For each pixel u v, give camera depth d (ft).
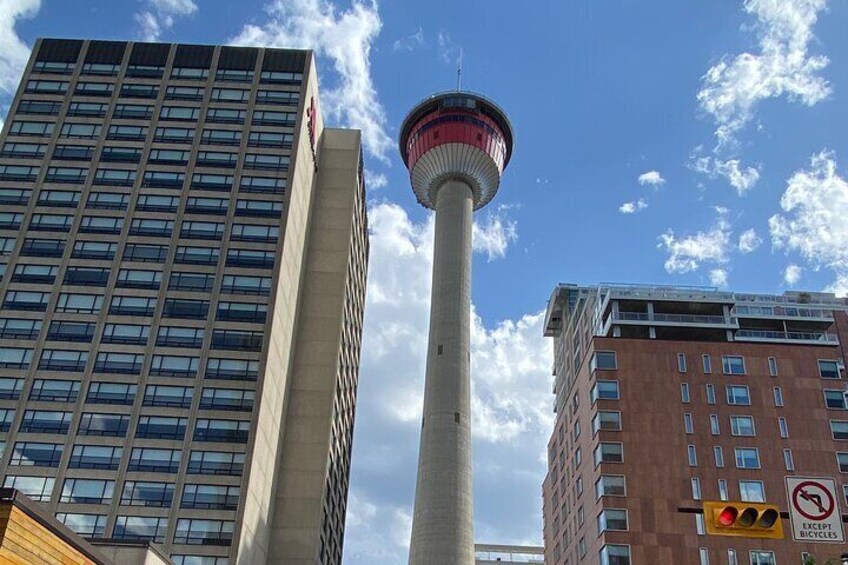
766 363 294.05
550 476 374.22
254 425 257.14
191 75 329.72
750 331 323.57
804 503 79.97
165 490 243.60
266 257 290.35
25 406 255.91
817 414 284.00
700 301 323.78
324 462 296.30
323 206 356.38
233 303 279.90
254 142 315.17
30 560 91.40
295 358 319.06
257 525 258.16
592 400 293.43
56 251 287.07
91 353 266.98
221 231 294.46
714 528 84.58
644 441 276.41
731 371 291.99
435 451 287.07
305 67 336.08
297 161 315.17
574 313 372.17
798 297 352.69
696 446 276.00
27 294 277.64
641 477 269.44
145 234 292.20
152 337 271.28
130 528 236.63
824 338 322.55
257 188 304.71
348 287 354.13
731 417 282.36
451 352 309.01
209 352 269.64
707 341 312.91
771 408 284.61
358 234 389.60
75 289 279.28
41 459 246.88
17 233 289.74
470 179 361.10
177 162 308.40
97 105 320.50
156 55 333.62
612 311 320.91
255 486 254.47
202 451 251.19
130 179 303.68
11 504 87.51
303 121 325.01
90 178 303.07
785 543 255.09
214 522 239.09
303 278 335.67
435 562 266.36
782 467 273.13
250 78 330.75
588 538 281.95
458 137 359.25
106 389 260.42
